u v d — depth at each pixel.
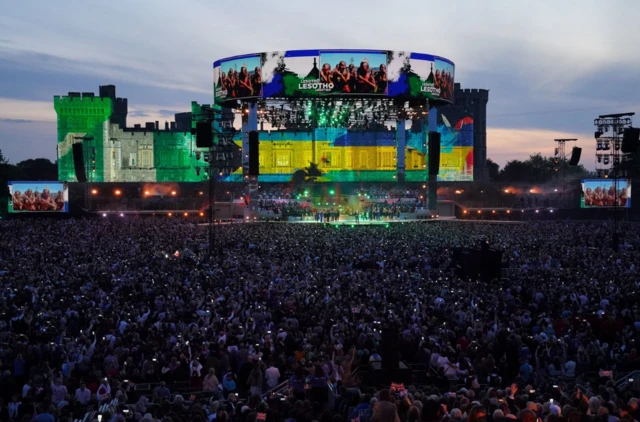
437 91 102.75
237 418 14.05
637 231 78.75
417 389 16.69
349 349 21.67
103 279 36.56
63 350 21.69
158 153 161.88
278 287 33.72
